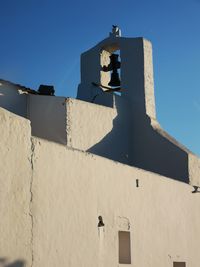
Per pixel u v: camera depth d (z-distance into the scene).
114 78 18.48
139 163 17.47
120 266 11.91
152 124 17.47
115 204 12.09
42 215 9.80
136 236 12.70
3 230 8.84
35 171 9.76
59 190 10.34
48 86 15.88
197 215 15.86
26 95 14.91
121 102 17.53
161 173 17.00
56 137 14.59
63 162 10.56
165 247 13.89
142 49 18.03
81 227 10.84
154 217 13.60
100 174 11.71
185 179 16.53
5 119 9.17
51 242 9.94
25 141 9.58
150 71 18.14
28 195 9.51
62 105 14.78
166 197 14.32
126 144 17.34
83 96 18.39
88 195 11.20
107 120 16.50
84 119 15.41
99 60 18.45
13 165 9.23
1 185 8.91
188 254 15.01
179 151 16.77
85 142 15.30
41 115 14.76
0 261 8.71
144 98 17.70
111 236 11.77
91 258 10.99
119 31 18.61
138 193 13.06
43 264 9.66
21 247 9.19
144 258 12.88
